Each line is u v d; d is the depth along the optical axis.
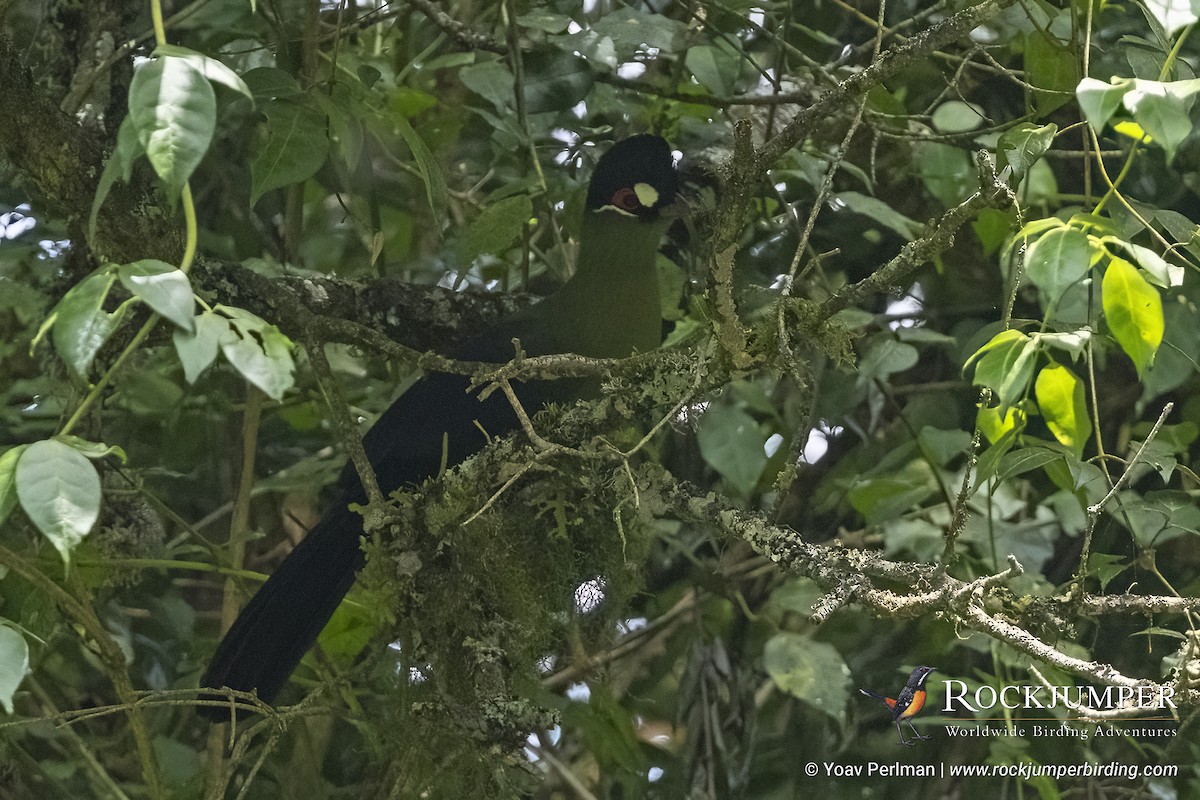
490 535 5.88
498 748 5.48
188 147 3.66
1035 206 7.27
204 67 3.77
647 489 5.79
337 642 7.16
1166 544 7.72
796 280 5.75
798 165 7.33
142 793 7.57
